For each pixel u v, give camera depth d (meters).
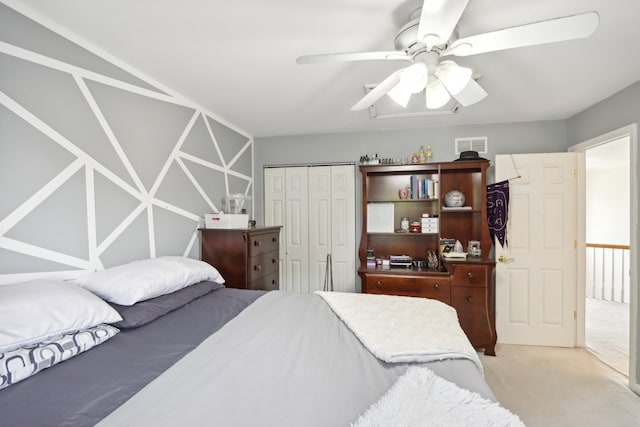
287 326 1.47
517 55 1.88
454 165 3.10
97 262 1.76
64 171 1.59
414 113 2.99
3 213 1.34
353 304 1.81
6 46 1.35
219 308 1.74
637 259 2.27
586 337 3.28
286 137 3.83
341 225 3.69
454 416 0.82
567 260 3.04
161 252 2.26
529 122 3.25
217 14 1.49
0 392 0.90
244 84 2.30
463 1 1.02
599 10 1.45
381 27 1.60
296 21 1.55
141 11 1.47
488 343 2.86
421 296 3.01
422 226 3.29
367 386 0.99
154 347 1.23
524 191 3.10
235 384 0.96
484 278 2.90
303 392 0.93
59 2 1.40
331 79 2.23
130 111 2.00
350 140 3.66
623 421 1.94
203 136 2.80
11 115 1.37
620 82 2.29
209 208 2.88
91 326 1.22
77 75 1.66
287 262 3.82
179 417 0.79
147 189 2.14
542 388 2.31
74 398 0.88
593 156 4.41
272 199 3.87
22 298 1.09
